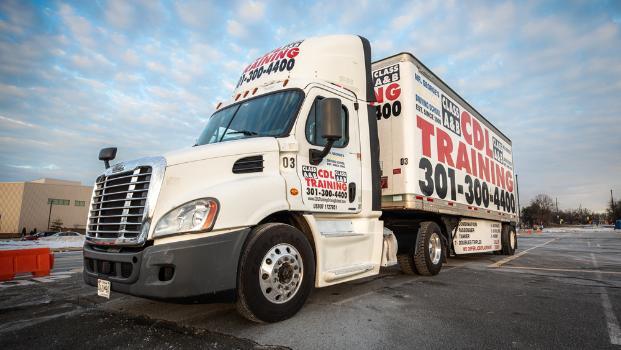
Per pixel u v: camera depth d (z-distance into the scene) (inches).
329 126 172.2
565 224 4849.9
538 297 211.6
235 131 198.4
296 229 168.9
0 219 3073.3
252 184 157.5
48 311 183.5
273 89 206.8
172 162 150.0
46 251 317.1
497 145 498.3
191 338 138.5
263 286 152.8
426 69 313.1
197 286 135.9
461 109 382.6
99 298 211.8
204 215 141.6
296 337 138.9
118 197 156.3
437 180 309.1
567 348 130.8
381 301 197.0
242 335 141.2
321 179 189.8
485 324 156.9
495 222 484.1
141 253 139.1
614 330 150.6
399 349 128.0
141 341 136.3
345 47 230.1
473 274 303.3
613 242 931.3
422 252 285.7
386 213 307.6
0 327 156.6
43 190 3137.3
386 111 287.7
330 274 182.9
